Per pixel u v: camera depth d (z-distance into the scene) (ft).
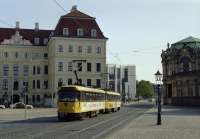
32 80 397.60
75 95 164.25
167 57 433.89
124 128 115.75
